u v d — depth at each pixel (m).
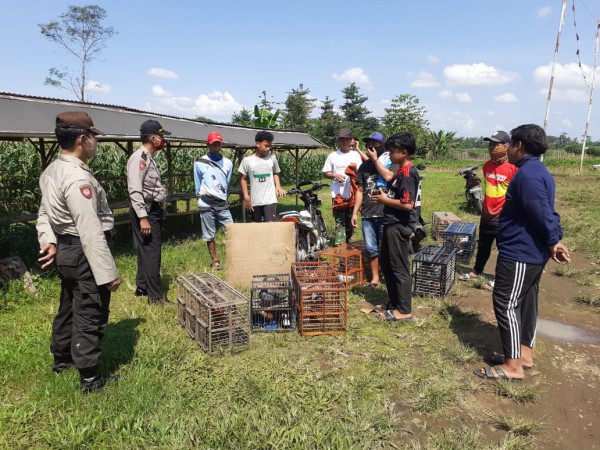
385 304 4.53
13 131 4.91
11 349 3.37
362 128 57.25
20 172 7.84
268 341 3.74
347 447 2.39
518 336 3.12
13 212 7.54
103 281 2.63
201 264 6.01
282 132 12.63
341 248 5.37
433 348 3.66
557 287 5.35
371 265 5.16
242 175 6.07
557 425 2.70
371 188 4.92
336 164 6.11
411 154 3.88
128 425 2.52
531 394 2.95
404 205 3.80
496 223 5.16
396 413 2.78
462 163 35.31
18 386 2.98
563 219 9.29
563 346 3.77
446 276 4.86
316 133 52.41
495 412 2.82
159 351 3.42
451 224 6.95
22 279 4.72
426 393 2.93
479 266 5.51
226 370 3.20
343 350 3.60
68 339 3.04
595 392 3.06
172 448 2.37
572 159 34.06
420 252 5.20
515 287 3.06
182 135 7.99
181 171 12.21
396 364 3.37
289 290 4.00
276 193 6.20
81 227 2.57
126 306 4.40
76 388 2.89
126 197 10.02
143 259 4.38
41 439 2.46
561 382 3.19
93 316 2.79
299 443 2.42
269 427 2.55
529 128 2.93
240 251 5.11
